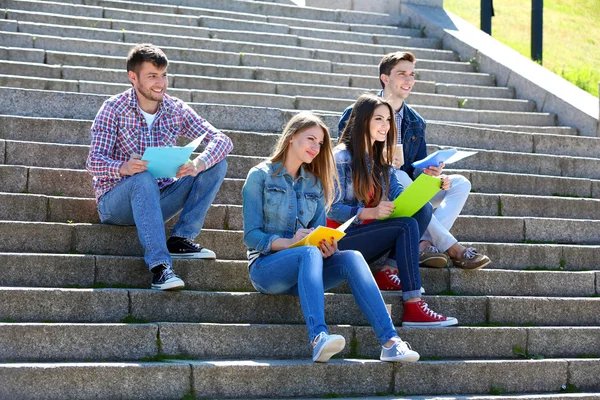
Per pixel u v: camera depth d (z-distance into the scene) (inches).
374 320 179.0
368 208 199.2
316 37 415.8
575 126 353.7
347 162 207.0
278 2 487.2
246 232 186.2
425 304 199.5
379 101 206.2
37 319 175.8
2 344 165.2
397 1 472.4
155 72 197.6
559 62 522.0
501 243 241.8
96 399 160.9
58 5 370.9
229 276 199.9
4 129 237.8
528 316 217.8
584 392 201.2
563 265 242.8
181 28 377.7
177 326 177.8
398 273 207.2
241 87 327.9
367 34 423.2
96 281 190.4
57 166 230.8
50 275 187.3
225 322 189.3
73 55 319.6
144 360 173.2
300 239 182.5
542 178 281.1
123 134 200.1
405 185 220.7
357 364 180.7
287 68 367.2
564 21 608.4
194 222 197.2
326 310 198.4
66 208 208.2
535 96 375.9
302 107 320.5
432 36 445.1
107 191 195.5
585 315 223.5
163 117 204.8
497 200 262.4
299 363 176.6
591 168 302.7
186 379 167.3
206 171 197.9
